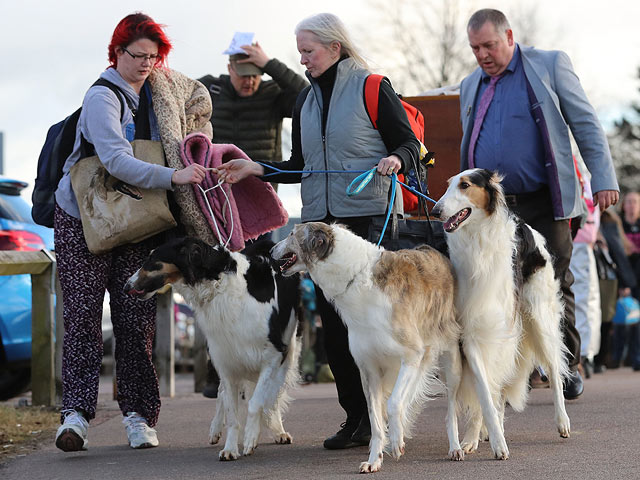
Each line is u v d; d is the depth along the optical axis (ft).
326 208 28.22
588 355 53.21
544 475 22.91
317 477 23.66
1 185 42.65
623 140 240.94
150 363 29.91
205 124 31.73
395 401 24.17
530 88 33.35
